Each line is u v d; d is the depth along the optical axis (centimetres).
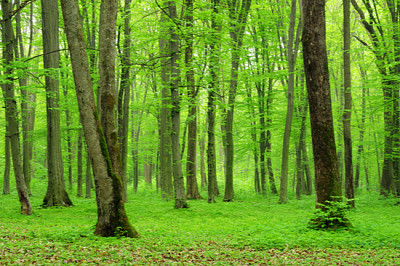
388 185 2128
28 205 1284
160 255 671
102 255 637
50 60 1549
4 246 659
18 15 1909
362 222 1109
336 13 2786
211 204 1719
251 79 2009
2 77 1184
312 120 1036
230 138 1931
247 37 2056
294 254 716
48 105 1571
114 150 830
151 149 3044
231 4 1881
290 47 1894
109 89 839
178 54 1472
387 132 1933
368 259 648
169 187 2012
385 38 1711
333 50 2808
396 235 852
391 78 1540
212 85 1373
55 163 1577
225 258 679
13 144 1268
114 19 852
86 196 2084
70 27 780
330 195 1015
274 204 1841
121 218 821
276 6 2380
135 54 1742
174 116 1525
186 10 1520
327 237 856
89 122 793
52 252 641
